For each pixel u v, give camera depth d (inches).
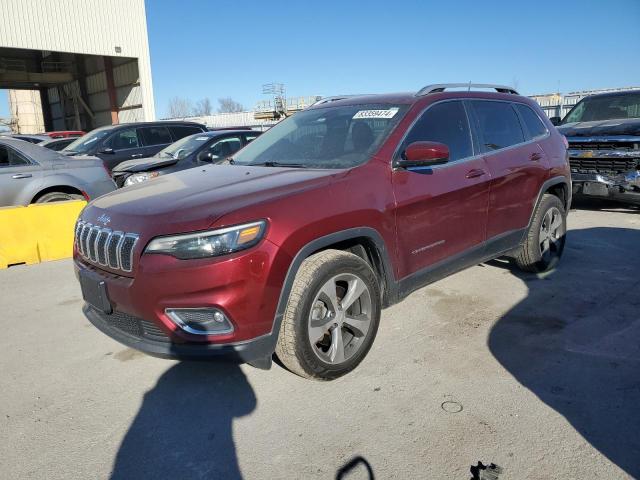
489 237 164.9
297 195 113.8
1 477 94.5
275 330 108.7
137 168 308.0
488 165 161.0
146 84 1109.7
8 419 113.1
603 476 88.7
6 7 893.8
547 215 192.5
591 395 114.0
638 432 100.6
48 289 205.9
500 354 134.5
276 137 169.0
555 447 96.7
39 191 269.3
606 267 204.5
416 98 152.5
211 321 104.5
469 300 173.6
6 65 1250.0
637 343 138.4
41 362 140.0
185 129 453.7
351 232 119.9
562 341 140.8
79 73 1289.4
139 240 106.0
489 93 177.6
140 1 1069.8
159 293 102.7
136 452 100.7
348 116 156.3
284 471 93.4
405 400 114.2
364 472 92.0
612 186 292.4
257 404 115.2
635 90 354.0
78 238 127.9
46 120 1546.5
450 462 93.7
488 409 109.7
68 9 970.1
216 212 105.1
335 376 121.8
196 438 104.1
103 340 153.8
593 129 311.0
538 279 192.5
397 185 132.5
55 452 101.4
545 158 187.2
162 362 137.9
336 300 119.6
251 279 103.0
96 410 115.7
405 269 136.2
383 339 145.9
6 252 242.7
